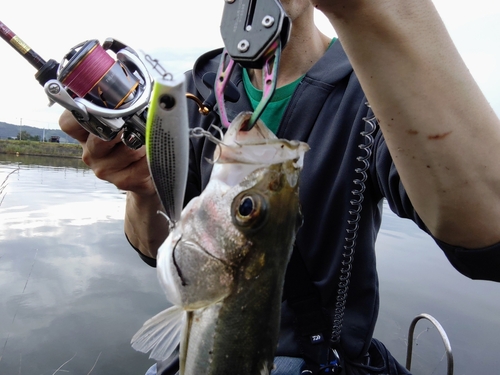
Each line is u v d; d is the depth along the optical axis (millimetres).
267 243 310
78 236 1906
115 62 335
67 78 320
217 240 312
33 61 332
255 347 311
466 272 327
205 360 312
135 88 338
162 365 513
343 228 445
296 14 473
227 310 309
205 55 536
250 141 301
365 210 451
